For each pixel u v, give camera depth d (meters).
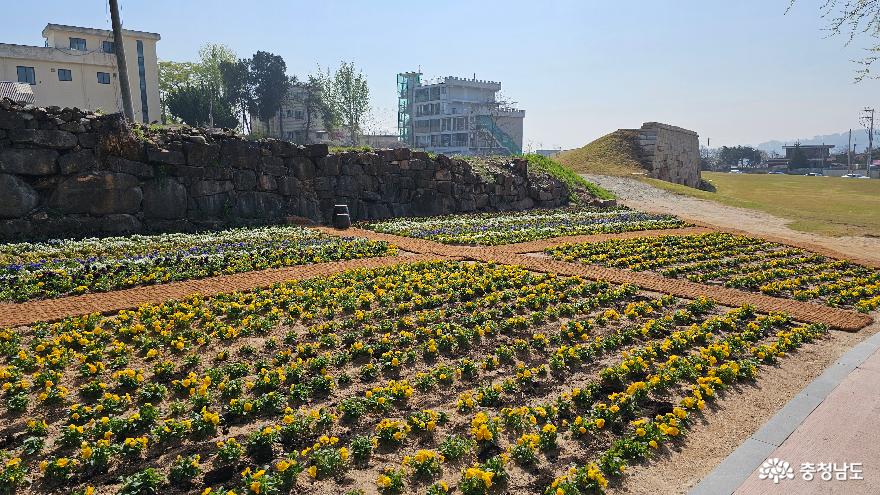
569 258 16.02
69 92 47.44
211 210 19.61
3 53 43.59
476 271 13.88
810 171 107.62
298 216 21.75
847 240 23.14
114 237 16.77
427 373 7.88
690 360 8.35
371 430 6.39
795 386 7.70
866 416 6.65
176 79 70.69
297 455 5.75
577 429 6.36
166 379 7.52
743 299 12.20
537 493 5.30
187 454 5.82
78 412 6.35
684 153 56.62
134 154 18.00
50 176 16.77
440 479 5.52
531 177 31.30
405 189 25.36
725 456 5.90
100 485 5.29
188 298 10.79
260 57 70.75
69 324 9.13
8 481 5.14
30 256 13.84
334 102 77.19
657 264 15.82
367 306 10.87
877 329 10.46
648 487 5.36
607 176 42.12
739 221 28.41
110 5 21.27
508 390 7.43
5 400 6.78
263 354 8.47
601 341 9.13
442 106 98.00
